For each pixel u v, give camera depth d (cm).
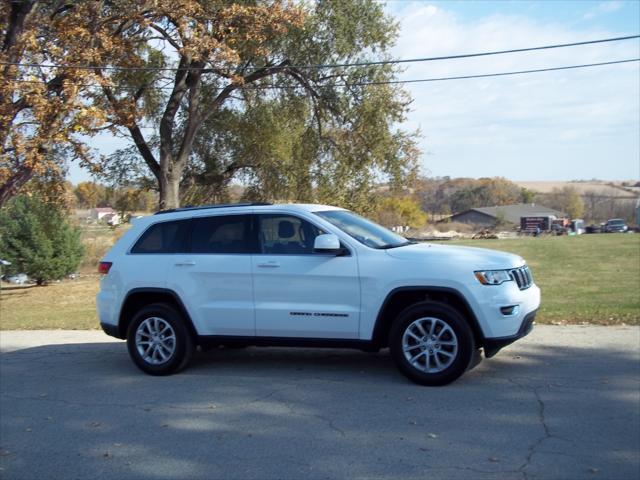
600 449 499
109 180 2305
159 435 578
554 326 993
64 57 1647
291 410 628
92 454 541
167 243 802
